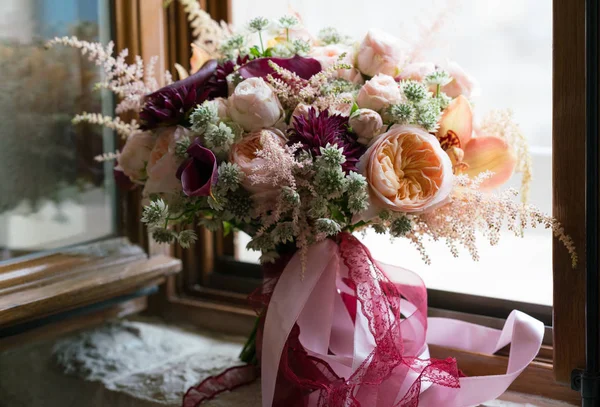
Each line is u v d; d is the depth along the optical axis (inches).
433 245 46.9
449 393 34.5
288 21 36.1
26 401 43.9
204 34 42.3
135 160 37.5
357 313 35.3
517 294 42.2
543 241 43.4
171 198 35.3
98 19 43.9
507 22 44.1
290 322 34.2
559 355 35.4
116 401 40.7
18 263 39.0
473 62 45.4
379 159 31.5
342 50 37.0
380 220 34.0
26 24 40.7
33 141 41.2
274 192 32.3
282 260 37.3
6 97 39.6
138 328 48.8
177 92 34.6
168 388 40.7
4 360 46.1
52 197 42.3
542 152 42.8
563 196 34.4
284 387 35.8
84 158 43.8
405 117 32.2
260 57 36.8
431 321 41.1
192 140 34.0
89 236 44.2
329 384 34.5
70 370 43.7
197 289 51.2
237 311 48.1
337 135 31.9
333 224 31.0
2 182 39.7
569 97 33.7
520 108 44.1
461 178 32.7
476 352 39.8
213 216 35.5
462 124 35.2
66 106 42.8
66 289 38.5
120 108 39.7
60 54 42.4
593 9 31.7
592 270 32.6
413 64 36.5
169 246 49.0
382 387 34.0
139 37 44.7
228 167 31.6
